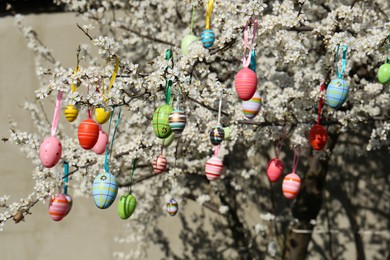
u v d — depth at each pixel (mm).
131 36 5035
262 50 4090
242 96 2533
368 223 5762
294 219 4848
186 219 5914
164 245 5926
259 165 5312
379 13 3453
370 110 3641
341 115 3592
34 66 6129
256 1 2566
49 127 4910
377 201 5773
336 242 5770
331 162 5824
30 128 6086
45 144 2578
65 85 2549
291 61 2990
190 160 4922
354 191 5801
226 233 5855
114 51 2605
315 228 5789
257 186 5820
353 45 2830
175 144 4109
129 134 4566
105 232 5957
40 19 6148
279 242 5734
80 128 2572
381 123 3475
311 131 3064
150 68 4719
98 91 2637
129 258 5652
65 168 2922
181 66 2752
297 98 3486
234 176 5168
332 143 4547
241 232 5109
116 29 5434
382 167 5785
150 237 5914
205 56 2762
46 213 6055
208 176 2959
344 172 5820
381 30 2900
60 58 6062
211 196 5602
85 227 5984
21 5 6199
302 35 3094
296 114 3498
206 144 3422
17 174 6051
